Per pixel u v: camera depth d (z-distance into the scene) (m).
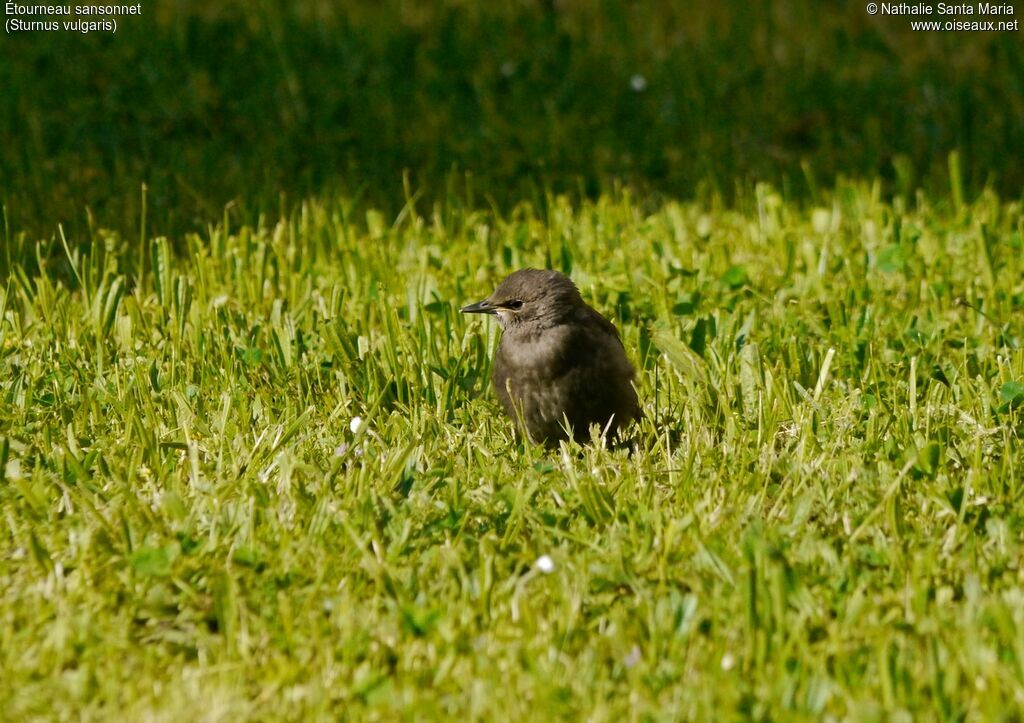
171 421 14.03
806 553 11.37
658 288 17.39
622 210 20.64
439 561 11.33
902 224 20.11
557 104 25.11
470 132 24.02
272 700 9.80
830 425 13.90
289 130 23.81
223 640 10.43
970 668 9.77
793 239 19.48
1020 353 15.32
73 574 11.05
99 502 12.24
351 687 9.85
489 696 9.62
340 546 11.57
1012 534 11.74
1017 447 13.40
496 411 14.71
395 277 18.09
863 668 9.98
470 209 20.91
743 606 10.44
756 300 17.30
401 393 14.82
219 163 22.41
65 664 10.18
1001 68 27.12
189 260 18.70
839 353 15.73
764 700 9.62
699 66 26.78
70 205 20.31
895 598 10.87
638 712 9.52
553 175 22.42
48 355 15.51
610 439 14.18
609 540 11.62
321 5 28.91
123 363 15.42
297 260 18.56
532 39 27.58
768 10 29.92
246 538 11.55
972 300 17.50
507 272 18.55
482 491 12.55
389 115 24.27
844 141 24.03
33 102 24.36
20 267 17.02
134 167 22.17
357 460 13.12
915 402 14.07
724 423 14.21
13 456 13.16
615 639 10.19
